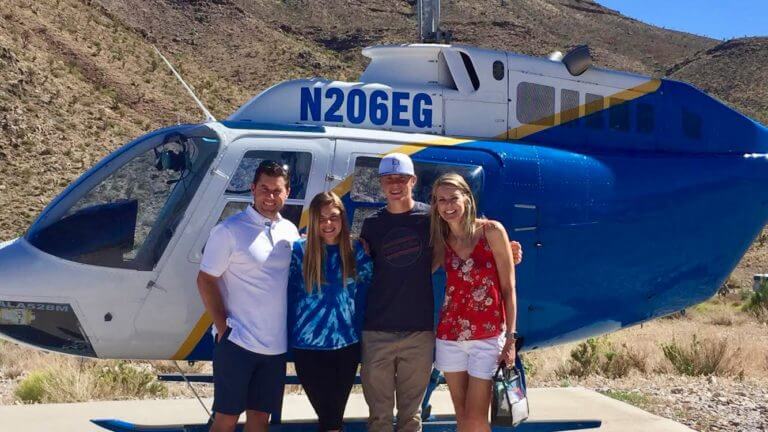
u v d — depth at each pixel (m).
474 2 158.50
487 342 5.60
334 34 126.19
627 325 7.54
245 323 5.63
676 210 7.43
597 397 9.75
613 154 7.52
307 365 5.84
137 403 9.42
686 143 7.84
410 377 5.89
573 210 7.09
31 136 46.69
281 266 5.72
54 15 64.19
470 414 5.62
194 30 101.00
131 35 72.62
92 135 50.12
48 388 10.72
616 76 7.73
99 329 6.28
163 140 6.54
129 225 6.34
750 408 9.38
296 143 6.59
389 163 5.76
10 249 6.37
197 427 6.79
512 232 6.90
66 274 6.24
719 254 7.63
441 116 7.23
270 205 5.66
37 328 6.26
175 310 6.32
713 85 126.25
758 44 133.62
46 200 42.00
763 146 7.98
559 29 161.12
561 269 7.05
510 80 7.39
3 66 50.69
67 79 55.16
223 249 5.57
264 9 130.75
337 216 5.71
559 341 7.32
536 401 9.54
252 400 5.76
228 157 6.45
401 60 7.45
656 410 9.29
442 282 6.56
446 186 5.58
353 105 7.12
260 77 91.94
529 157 7.08
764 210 7.82
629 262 7.28
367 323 5.86
